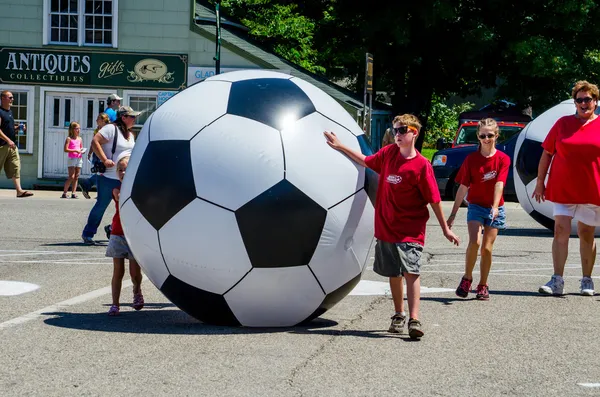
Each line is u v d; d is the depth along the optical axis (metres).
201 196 6.95
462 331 7.38
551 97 37.50
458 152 23.45
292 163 6.96
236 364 6.14
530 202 15.41
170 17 27.06
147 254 7.29
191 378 5.77
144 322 7.67
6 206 19.30
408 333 7.15
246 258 6.97
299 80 7.50
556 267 9.32
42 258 11.70
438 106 51.38
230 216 6.91
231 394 5.41
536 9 35.00
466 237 15.07
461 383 5.73
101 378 5.76
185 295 7.26
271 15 38.94
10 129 18.48
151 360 6.24
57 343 6.78
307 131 7.11
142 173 7.23
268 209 6.91
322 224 7.04
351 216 7.17
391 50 36.59
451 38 35.81
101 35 27.08
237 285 7.07
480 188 8.95
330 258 7.14
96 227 13.31
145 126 7.45
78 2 26.94
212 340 6.91
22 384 5.61
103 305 8.52
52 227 15.48
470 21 34.44
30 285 9.57
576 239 14.99
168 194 7.05
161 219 7.10
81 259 11.65
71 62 26.97
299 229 6.98
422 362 6.27
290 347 6.68
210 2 34.72
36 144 26.92
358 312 8.22
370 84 20.19
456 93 39.88
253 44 32.19
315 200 6.99
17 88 26.95
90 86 27.05
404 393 5.48
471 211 9.04
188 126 7.12
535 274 10.85
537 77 36.91
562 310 8.41
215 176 6.94
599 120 9.32
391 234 7.11
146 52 27.09
